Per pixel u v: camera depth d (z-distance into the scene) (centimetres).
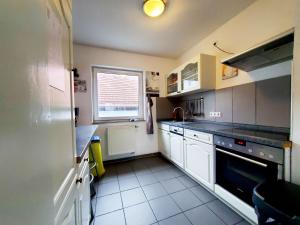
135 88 328
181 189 198
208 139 179
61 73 64
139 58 316
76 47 271
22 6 31
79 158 86
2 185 23
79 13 183
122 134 300
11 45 27
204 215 150
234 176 150
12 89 27
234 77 203
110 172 255
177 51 305
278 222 78
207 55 226
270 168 116
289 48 119
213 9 182
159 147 334
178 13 188
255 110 173
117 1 164
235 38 198
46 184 41
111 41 260
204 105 260
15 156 27
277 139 113
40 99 39
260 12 168
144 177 234
